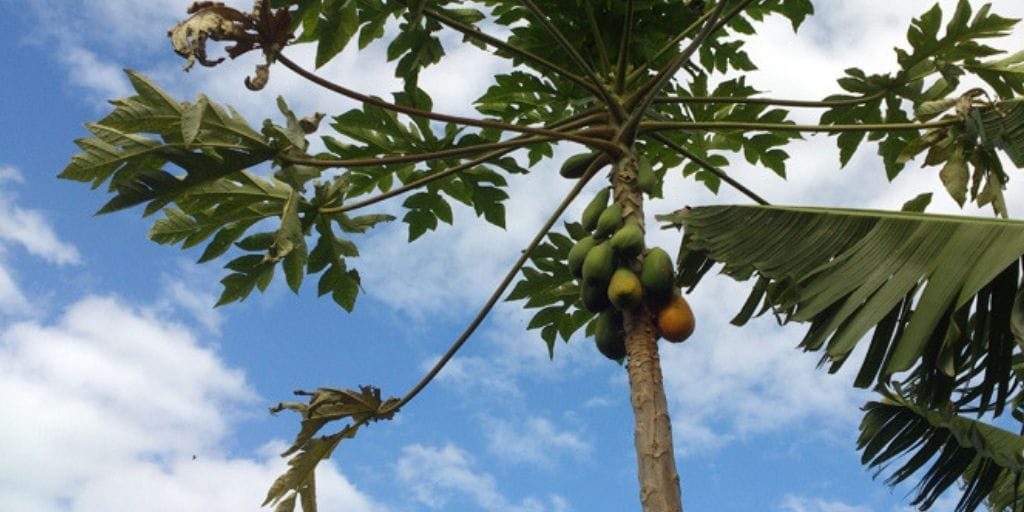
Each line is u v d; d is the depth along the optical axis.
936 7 5.59
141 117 4.75
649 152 6.52
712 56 6.27
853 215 4.20
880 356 3.83
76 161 4.73
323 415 5.32
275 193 5.38
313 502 5.46
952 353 3.47
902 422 5.23
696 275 4.81
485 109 6.22
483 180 6.11
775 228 4.41
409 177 6.19
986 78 5.76
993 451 4.63
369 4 5.27
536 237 5.41
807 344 3.99
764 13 6.18
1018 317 3.40
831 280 4.02
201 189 5.21
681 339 4.47
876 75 5.84
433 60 5.38
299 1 4.68
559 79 6.05
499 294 5.33
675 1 5.87
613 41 5.93
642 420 4.21
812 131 5.36
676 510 4.01
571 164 5.36
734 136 6.36
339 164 5.05
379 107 5.42
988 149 5.45
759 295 4.57
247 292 5.48
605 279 4.56
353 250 5.66
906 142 6.15
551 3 5.84
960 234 3.78
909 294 3.82
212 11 4.65
